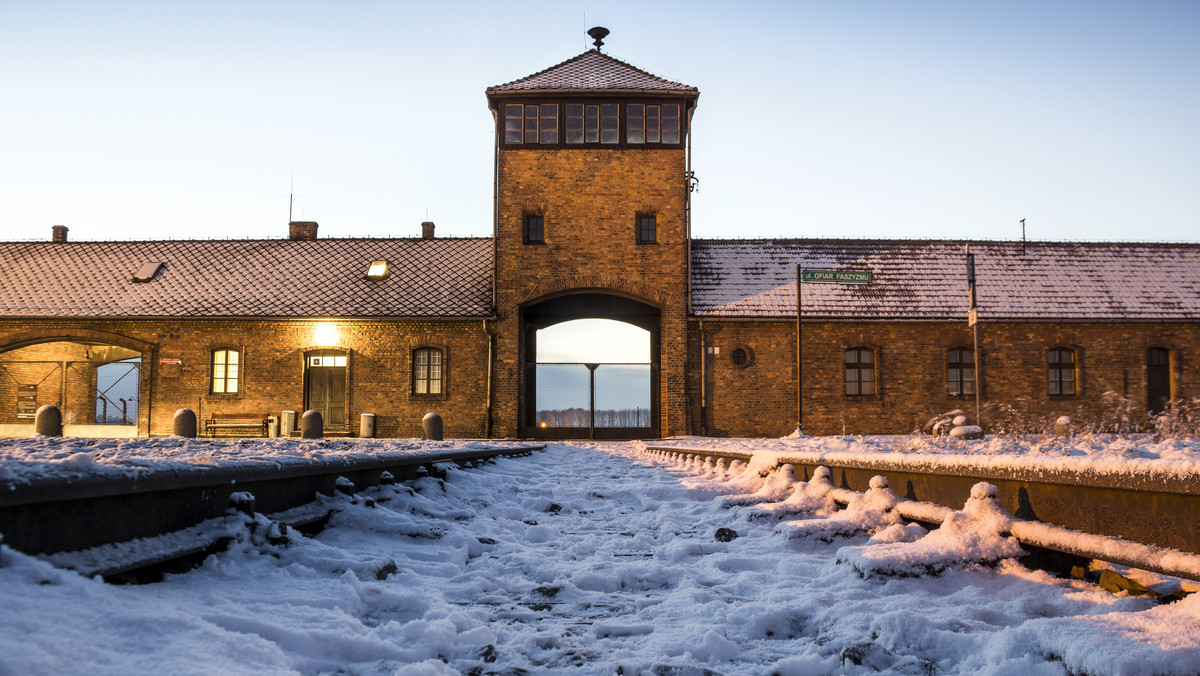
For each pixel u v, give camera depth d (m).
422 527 6.07
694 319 28.55
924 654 3.34
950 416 28.91
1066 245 33.12
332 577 4.43
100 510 3.53
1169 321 29.23
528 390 29.59
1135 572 4.10
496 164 28.95
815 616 4.04
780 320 28.67
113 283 30.92
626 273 28.64
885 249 32.34
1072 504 4.48
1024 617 3.80
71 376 31.06
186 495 4.22
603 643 3.73
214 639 2.88
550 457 18.38
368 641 3.35
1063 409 29.06
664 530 7.25
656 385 29.72
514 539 7.01
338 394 29.14
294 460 5.60
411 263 31.92
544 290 28.59
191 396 29.12
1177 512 3.79
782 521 7.03
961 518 4.96
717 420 28.55
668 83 29.42
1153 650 2.70
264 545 4.56
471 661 3.37
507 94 28.59
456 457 10.98
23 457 4.27
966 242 33.06
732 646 3.55
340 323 29.09
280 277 31.22
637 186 28.88
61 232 35.41
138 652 2.63
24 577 2.78
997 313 29.20
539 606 4.53
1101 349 29.31
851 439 19.67
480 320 28.78
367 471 7.36
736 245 32.34
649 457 17.83
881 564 4.52
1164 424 21.98
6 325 29.17
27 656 2.28
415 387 29.03
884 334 29.08
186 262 32.31
